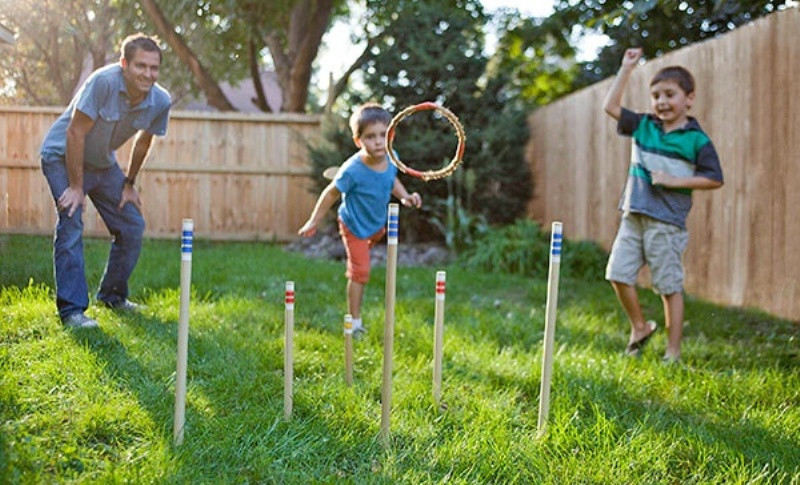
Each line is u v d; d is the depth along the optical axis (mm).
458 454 2650
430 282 7156
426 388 3383
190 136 10836
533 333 4770
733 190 6152
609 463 2586
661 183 4156
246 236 11023
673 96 4285
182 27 13141
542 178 10289
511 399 3303
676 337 4277
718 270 6391
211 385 3283
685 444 2807
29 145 10172
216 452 2564
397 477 2457
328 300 5773
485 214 10039
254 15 12180
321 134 10352
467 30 10125
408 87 9828
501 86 10180
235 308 5012
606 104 4551
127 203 4781
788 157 5465
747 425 3037
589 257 8008
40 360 3410
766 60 5695
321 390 3242
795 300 5418
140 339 3914
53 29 11617
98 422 2730
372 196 4750
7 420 2689
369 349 4070
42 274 5750
